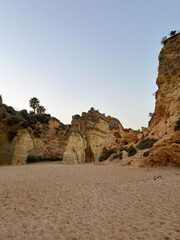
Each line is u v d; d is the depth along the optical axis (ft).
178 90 65.10
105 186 30.12
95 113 183.21
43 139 171.22
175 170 42.52
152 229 13.15
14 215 17.75
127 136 92.38
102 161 87.51
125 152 76.69
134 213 16.70
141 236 12.22
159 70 74.90
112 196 23.43
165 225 13.60
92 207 19.42
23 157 113.09
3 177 42.70
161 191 23.89
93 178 39.42
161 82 72.59
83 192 26.40
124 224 14.42
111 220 15.47
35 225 15.25
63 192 26.71
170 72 69.15
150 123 92.99
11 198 23.75
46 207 19.99
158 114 79.41
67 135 190.70
